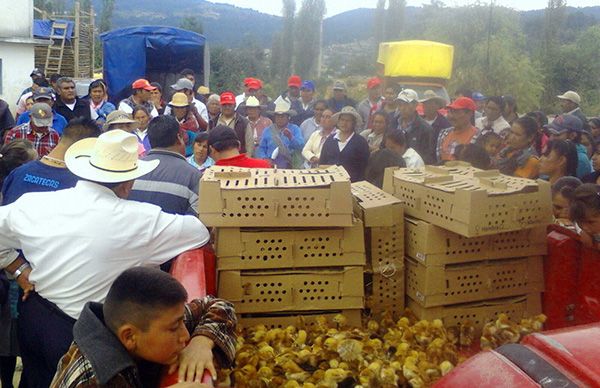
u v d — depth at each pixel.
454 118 7.36
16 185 4.25
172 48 15.51
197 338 2.44
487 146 6.43
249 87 13.07
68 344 3.25
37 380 3.50
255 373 2.91
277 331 3.24
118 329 2.18
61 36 29.33
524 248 3.56
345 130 7.21
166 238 3.27
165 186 4.46
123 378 2.17
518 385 1.64
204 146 6.61
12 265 3.45
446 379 1.80
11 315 4.34
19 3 22.16
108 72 15.12
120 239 3.18
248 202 3.23
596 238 3.39
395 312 3.65
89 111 10.08
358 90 22.50
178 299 2.20
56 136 7.61
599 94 17.41
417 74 12.87
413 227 3.54
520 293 3.60
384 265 3.58
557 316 3.59
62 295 3.22
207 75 16.19
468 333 3.49
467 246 3.47
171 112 9.77
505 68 16.64
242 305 3.33
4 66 22.30
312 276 3.35
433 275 3.44
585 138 7.71
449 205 3.30
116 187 3.33
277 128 9.78
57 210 3.22
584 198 3.36
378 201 3.61
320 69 29.20
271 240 3.31
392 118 8.83
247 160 5.12
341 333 3.19
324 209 3.24
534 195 3.29
